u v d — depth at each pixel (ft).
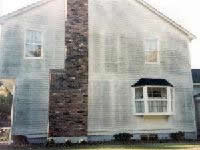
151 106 75.36
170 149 52.60
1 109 107.76
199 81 91.25
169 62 80.38
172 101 78.59
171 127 77.30
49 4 72.59
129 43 77.46
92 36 74.38
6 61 68.03
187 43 83.25
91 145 61.98
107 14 76.84
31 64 69.21
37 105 67.82
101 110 72.08
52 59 70.38
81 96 68.49
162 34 81.10
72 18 71.97
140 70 77.15
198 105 85.10
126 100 74.49
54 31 71.82
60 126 66.23
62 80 68.28
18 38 69.46
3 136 80.79
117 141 70.59
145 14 80.43
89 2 75.77
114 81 74.28
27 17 70.69
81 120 67.62
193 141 72.38
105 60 74.43
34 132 66.69
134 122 74.33
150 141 71.20
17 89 67.56
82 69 69.72
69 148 55.72
